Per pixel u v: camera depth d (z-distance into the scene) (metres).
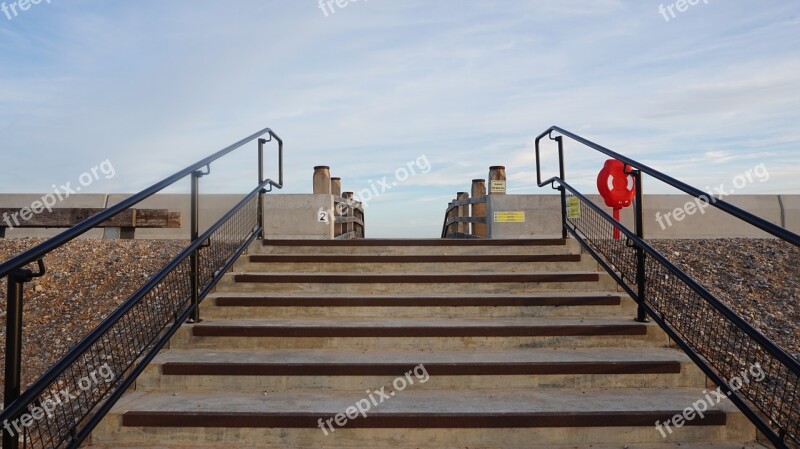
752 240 7.67
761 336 2.62
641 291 4.29
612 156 4.45
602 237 6.77
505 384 3.61
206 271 4.93
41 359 4.53
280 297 4.64
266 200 8.02
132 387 3.63
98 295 5.69
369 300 4.59
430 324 4.23
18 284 2.28
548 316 4.58
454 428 3.11
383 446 3.11
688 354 3.43
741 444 3.11
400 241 5.92
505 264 5.48
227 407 3.24
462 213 10.82
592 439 3.12
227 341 4.09
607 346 4.11
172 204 8.99
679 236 8.83
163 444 3.12
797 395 3.63
